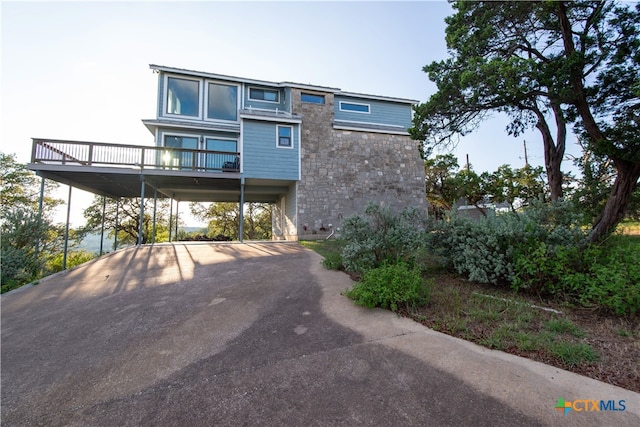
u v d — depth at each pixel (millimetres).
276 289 4762
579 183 10562
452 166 18375
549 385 2029
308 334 3088
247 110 13086
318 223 12977
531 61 5965
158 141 12883
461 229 4742
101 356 2750
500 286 4363
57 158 9430
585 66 6309
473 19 7328
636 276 2986
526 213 4488
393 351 2637
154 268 6691
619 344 2535
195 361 2588
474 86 6688
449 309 3564
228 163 12359
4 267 6074
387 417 1778
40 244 7949
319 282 5082
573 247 3756
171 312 3875
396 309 3629
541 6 6555
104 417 1887
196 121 13609
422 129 8258
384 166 14258
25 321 3811
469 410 1812
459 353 2545
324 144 13500
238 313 3760
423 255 5711
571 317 3150
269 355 2652
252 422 1777
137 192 13508
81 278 6008
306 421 1771
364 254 5086
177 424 1788
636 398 1861
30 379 2393
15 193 16781
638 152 5652
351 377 2244
